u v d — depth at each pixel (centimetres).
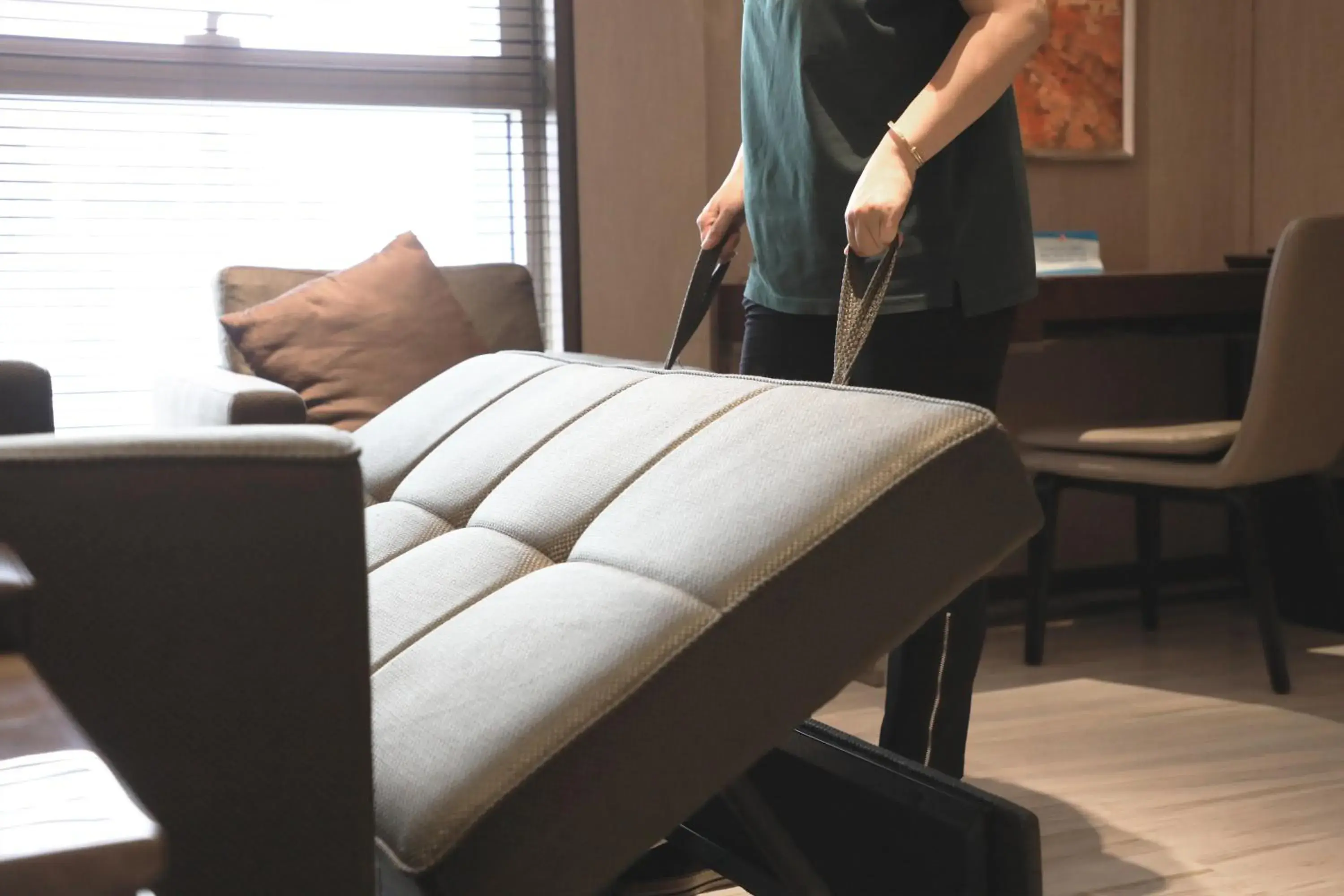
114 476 73
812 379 187
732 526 100
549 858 89
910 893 128
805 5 173
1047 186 363
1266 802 211
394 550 137
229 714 76
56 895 33
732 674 94
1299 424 271
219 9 298
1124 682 283
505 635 104
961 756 186
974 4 163
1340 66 349
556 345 321
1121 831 200
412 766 95
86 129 291
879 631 97
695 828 152
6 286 288
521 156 326
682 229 319
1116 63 367
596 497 119
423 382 266
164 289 300
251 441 76
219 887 76
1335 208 353
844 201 175
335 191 313
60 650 72
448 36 317
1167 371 376
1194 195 381
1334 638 319
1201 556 384
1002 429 103
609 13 310
